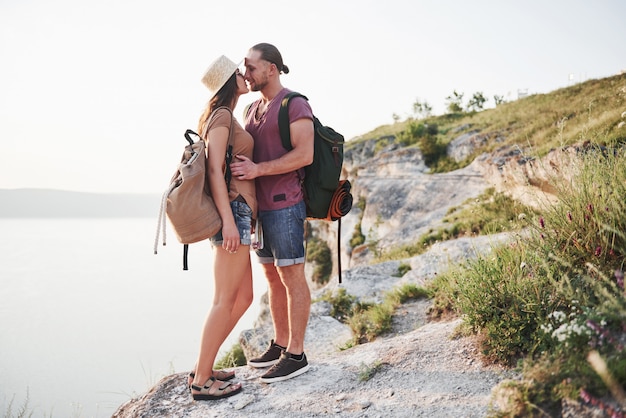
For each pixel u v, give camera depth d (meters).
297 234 3.46
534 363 2.62
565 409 2.09
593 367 2.15
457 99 35.97
